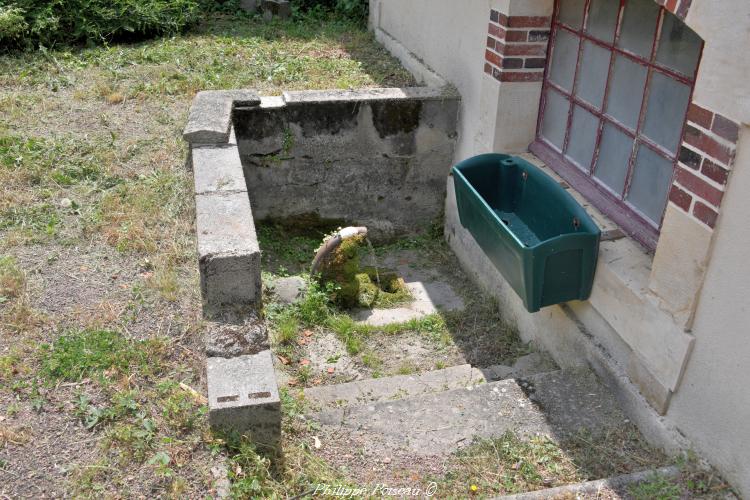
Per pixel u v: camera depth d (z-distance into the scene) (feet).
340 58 26.61
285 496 10.62
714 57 10.44
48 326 12.66
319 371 16.05
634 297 12.85
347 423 13.01
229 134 18.04
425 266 21.34
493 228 14.89
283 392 13.44
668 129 13.26
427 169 21.72
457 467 12.02
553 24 17.03
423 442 12.61
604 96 15.24
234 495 9.94
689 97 12.57
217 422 10.64
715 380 11.14
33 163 17.70
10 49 25.48
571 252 13.67
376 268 20.65
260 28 30.42
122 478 9.98
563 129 17.10
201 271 12.59
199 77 23.77
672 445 12.09
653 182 13.84
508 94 17.69
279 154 20.56
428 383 15.48
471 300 19.53
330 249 17.78
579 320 15.20
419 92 20.74
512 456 12.25
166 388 11.43
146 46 26.71
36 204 16.29
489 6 17.84
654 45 13.42
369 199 21.86
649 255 13.67
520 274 14.29
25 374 11.53
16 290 13.43
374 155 21.17
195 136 17.34
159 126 20.36
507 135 18.20
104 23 26.99
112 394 11.29
